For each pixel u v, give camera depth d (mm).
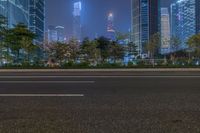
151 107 6715
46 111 6340
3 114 6035
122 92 9406
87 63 37375
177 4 128375
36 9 141250
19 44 45344
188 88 10352
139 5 119562
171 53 57531
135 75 17641
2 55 43250
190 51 49375
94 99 7973
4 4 102812
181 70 25984
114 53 47656
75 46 47531
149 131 4625
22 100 7875
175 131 4617
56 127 4926
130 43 53750
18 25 46969
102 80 13836
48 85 11672
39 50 56219
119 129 4754
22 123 5227
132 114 5953
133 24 127438
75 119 5527
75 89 10297
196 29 114938
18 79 14688
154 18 118312
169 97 8227
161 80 13625
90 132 4594
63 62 40875
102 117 5688
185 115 5832
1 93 9312
